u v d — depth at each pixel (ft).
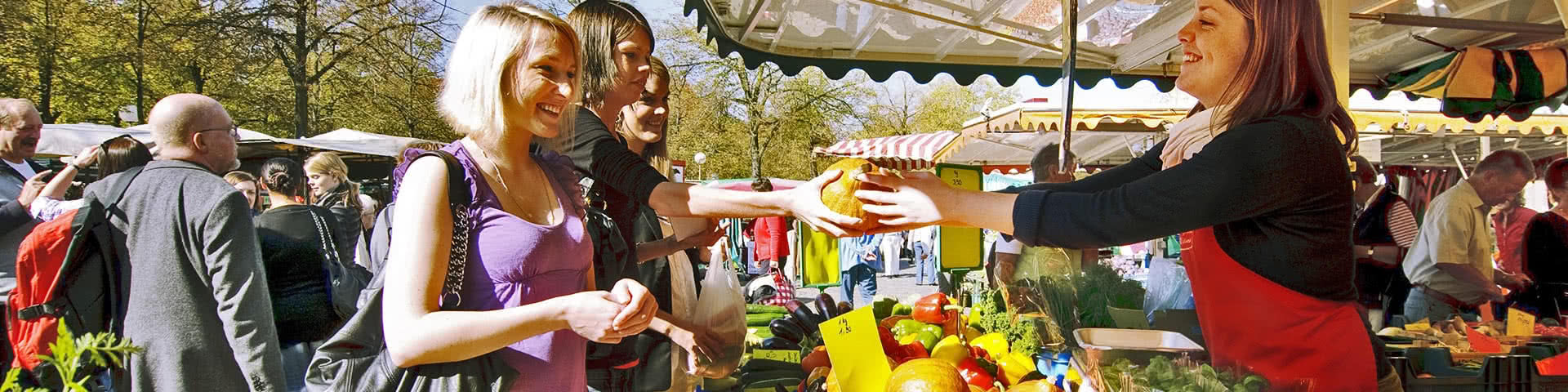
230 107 66.74
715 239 8.49
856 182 6.05
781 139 92.73
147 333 9.71
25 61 58.80
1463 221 13.23
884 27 15.57
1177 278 8.42
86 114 63.16
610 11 7.99
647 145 9.54
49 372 6.50
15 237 13.76
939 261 24.03
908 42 16.58
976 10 14.14
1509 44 12.76
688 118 91.15
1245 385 5.16
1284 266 5.09
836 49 17.03
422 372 5.00
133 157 13.12
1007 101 106.22
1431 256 13.50
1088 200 5.09
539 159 6.01
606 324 4.64
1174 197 4.80
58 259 9.52
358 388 5.13
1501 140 29.43
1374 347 5.71
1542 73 11.93
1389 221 14.51
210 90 66.23
